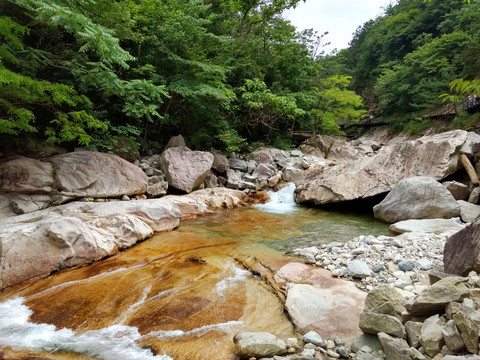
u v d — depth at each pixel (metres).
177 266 5.02
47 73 8.86
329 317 3.28
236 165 13.53
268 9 17.61
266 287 4.25
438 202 7.05
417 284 3.79
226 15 18.45
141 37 10.52
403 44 37.69
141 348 2.97
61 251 4.80
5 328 3.31
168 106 12.70
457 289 2.46
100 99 10.78
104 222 6.04
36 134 9.11
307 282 4.19
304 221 8.33
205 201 9.80
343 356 2.69
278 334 3.13
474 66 19.31
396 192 7.92
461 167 8.43
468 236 3.37
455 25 29.05
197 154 11.31
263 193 11.67
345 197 9.33
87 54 9.43
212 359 2.76
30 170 7.16
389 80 32.09
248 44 18.08
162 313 3.59
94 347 2.99
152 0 11.80
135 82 8.20
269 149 15.93
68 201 7.45
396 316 2.70
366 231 7.06
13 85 5.64
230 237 6.69
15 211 6.40
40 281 4.39
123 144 10.85
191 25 11.45
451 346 2.10
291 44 19.69
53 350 2.95
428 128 26.86
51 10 5.12
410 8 42.09
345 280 4.21
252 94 14.59
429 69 26.38
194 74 12.64
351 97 22.27
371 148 22.25
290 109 15.67
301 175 12.99
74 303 3.83
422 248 4.94
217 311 3.62
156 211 7.17
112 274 4.68
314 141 19.92
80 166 8.04
